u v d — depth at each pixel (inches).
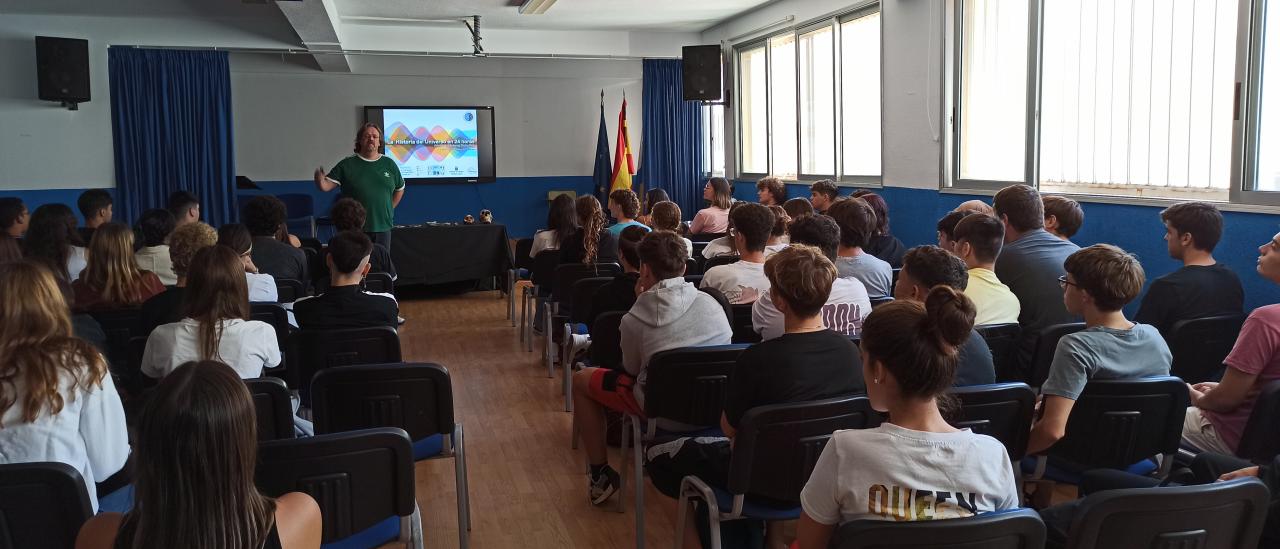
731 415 90.3
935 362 59.6
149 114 367.9
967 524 56.4
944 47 267.9
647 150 447.8
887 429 61.4
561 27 418.3
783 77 383.6
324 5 286.2
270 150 443.8
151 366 104.6
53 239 165.2
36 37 332.8
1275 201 170.2
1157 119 199.9
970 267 128.8
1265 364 97.4
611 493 130.2
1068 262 96.7
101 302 142.1
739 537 101.3
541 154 482.0
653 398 107.3
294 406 124.1
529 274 254.1
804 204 214.5
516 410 183.2
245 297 107.1
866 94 321.1
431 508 132.3
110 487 94.4
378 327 120.8
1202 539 62.9
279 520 53.0
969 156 266.1
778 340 89.4
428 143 462.3
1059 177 231.9
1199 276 128.1
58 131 358.0
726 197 277.7
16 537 69.0
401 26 400.2
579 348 180.7
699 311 119.6
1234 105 178.1
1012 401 88.4
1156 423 92.4
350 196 258.5
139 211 371.2
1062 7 227.0
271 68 432.5
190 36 367.9
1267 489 63.2
